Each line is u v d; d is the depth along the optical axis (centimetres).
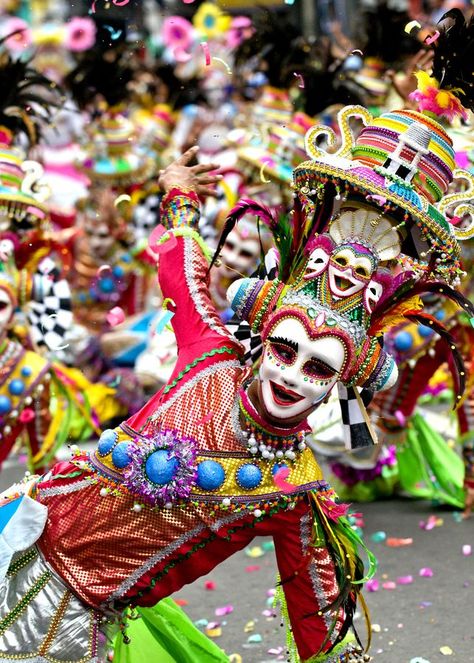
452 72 261
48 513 269
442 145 258
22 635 264
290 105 593
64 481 271
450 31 263
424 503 529
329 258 254
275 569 446
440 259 257
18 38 598
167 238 287
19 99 454
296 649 281
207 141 790
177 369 274
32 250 461
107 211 716
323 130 263
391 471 539
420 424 528
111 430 269
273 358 252
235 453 259
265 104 596
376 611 389
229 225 276
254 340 279
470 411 487
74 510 266
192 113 806
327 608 255
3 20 1045
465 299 260
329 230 259
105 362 700
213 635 371
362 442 270
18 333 467
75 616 265
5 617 265
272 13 625
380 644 357
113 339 700
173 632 312
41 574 266
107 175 715
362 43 581
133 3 422
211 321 278
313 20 891
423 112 261
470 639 358
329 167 252
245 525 261
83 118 728
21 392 459
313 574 264
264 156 568
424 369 492
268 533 263
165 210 295
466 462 495
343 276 250
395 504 529
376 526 490
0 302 449
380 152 255
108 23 399
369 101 568
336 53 597
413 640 360
